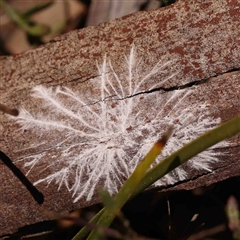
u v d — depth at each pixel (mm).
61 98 423
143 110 418
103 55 423
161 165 396
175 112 417
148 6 486
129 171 418
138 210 447
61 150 421
